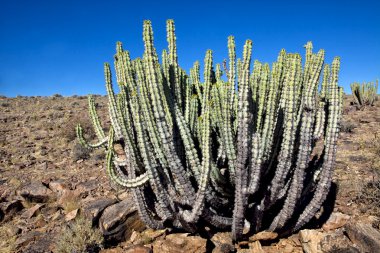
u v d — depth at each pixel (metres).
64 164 10.97
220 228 5.27
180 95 5.23
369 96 18.52
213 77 5.84
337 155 8.84
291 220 5.23
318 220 5.47
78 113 21.59
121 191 7.65
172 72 5.12
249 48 4.25
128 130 5.07
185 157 5.35
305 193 5.16
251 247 5.00
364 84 18.77
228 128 4.63
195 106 5.35
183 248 4.90
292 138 4.27
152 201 5.61
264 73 4.74
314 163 5.55
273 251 4.94
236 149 4.79
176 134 5.10
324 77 4.90
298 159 4.40
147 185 5.60
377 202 5.56
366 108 17.41
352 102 19.62
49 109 23.97
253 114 4.93
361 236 4.55
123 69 5.29
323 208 5.77
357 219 5.33
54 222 6.66
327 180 4.62
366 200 5.75
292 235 5.23
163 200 4.76
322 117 4.82
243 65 4.29
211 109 5.29
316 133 4.82
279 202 5.39
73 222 6.15
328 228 5.16
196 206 4.55
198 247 4.88
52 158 11.94
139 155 5.22
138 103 4.51
